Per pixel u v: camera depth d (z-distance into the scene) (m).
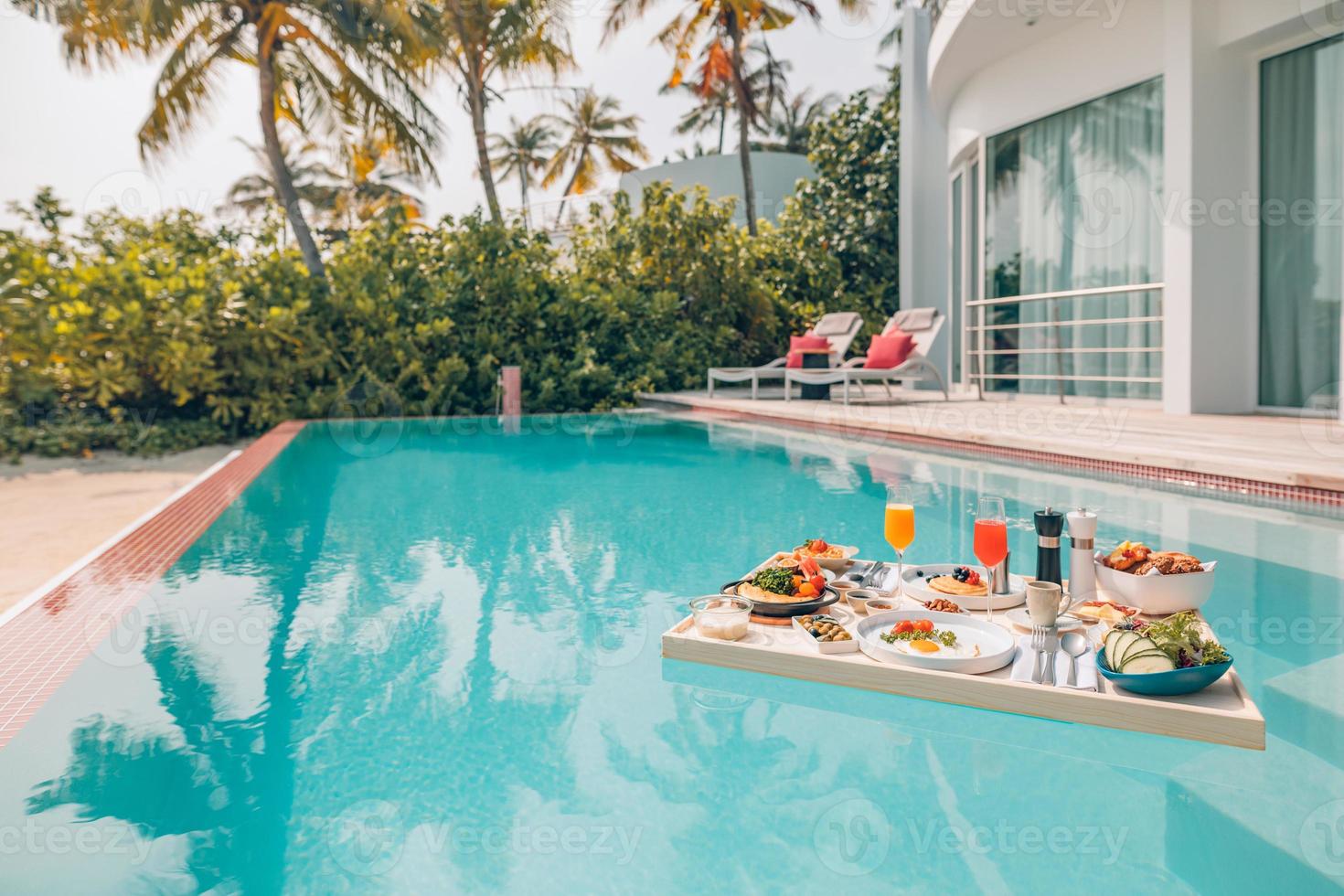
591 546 3.72
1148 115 7.34
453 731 1.87
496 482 5.74
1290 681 2.03
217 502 5.02
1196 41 6.53
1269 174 6.67
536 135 25.23
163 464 9.78
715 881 1.31
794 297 15.09
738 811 1.51
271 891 1.32
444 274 11.95
